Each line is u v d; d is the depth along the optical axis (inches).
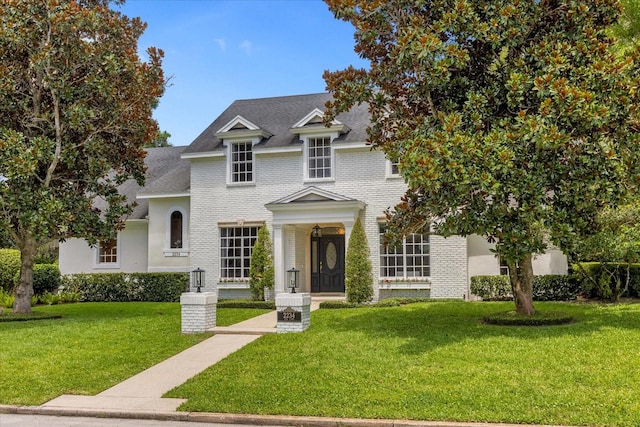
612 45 503.5
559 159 447.2
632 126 448.5
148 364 427.8
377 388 334.6
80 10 637.9
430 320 542.9
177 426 303.6
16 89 641.0
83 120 634.8
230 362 414.3
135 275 927.0
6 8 612.4
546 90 422.3
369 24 505.7
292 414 305.6
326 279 922.1
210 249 906.1
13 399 348.5
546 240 685.3
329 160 871.7
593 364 355.9
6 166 589.0
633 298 703.1
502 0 463.5
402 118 538.3
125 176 729.6
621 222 622.5
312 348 437.7
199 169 924.0
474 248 804.6
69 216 618.2
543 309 597.0
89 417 323.0
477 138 432.1
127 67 663.8
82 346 481.1
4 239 679.7
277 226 845.2
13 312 677.3
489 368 358.6
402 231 528.7
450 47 443.8
